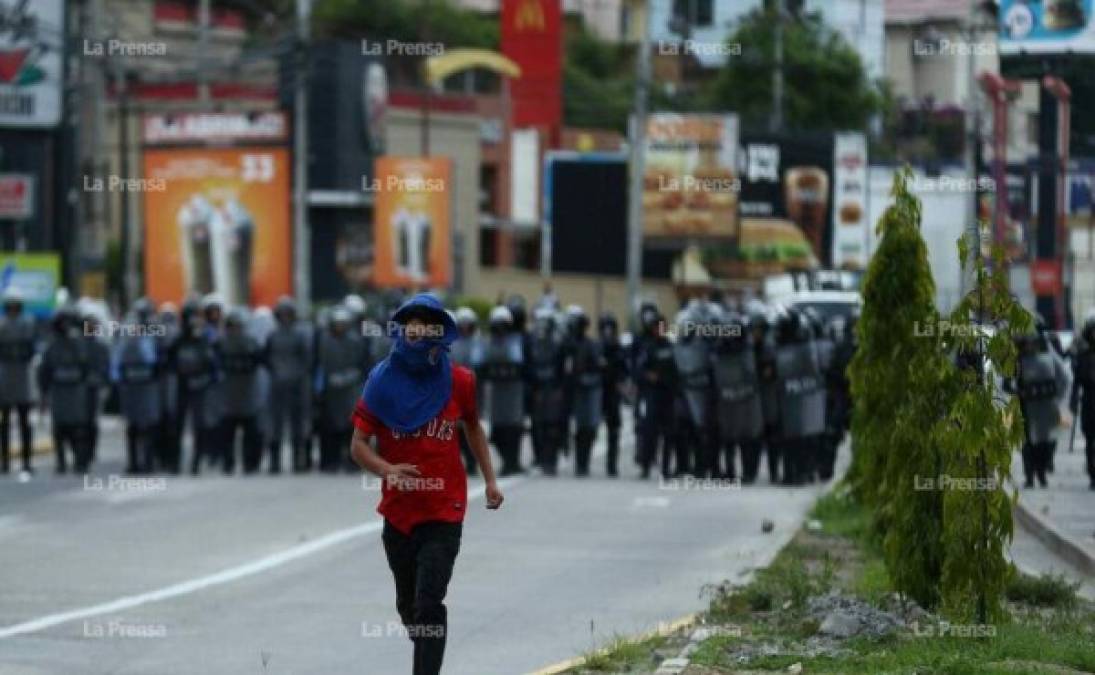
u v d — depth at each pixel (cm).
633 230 14238
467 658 3728
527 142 18900
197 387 8181
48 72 14000
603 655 3606
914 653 3438
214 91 17388
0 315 8731
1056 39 8725
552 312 8650
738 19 16900
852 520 5794
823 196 15588
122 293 15125
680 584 4744
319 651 3812
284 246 15338
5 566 5084
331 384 8112
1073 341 7950
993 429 3572
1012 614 3981
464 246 17962
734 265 16462
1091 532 5412
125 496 7025
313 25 18638
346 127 16400
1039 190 9169
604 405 8181
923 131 13438
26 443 8100
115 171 17225
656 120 15688
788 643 3678
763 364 7681
